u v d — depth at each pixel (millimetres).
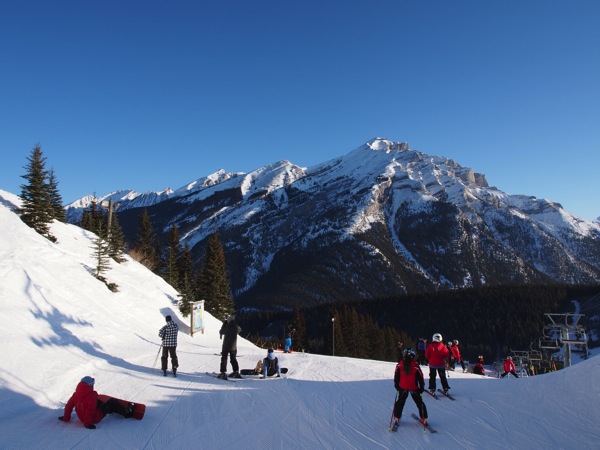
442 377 10195
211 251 49844
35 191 25766
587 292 127250
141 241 50406
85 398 7676
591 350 85625
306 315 126750
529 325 110375
